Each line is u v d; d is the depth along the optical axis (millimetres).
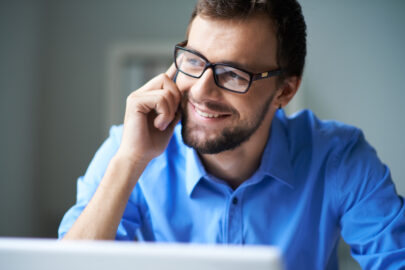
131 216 1142
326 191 1135
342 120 3758
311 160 1160
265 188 1108
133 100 1033
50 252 470
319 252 1134
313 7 3811
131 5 4238
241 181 1126
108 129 4148
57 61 4195
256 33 942
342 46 3775
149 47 4211
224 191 1084
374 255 1026
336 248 1247
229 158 1055
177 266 441
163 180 1143
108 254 458
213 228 1096
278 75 1018
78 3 4227
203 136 980
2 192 3102
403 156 3682
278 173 1096
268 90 1015
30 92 3775
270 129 1148
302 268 1118
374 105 3730
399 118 3699
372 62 3748
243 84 945
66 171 4145
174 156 1171
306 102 3773
